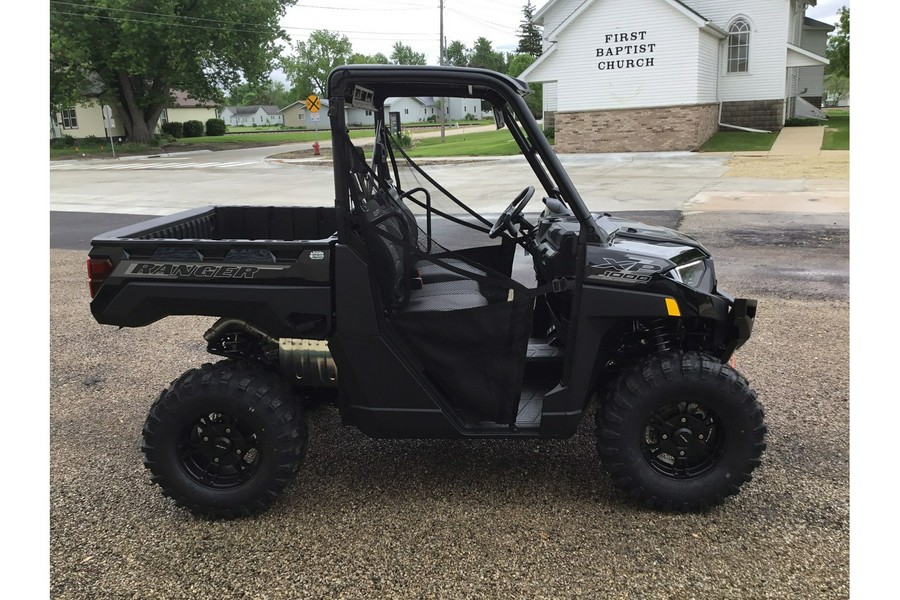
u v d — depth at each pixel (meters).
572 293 2.95
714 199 12.45
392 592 2.57
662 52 21.72
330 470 3.51
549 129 28.34
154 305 3.01
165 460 3.01
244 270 2.94
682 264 2.96
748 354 4.95
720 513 3.04
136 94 39.41
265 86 42.59
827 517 2.99
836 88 69.50
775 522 2.96
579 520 3.01
